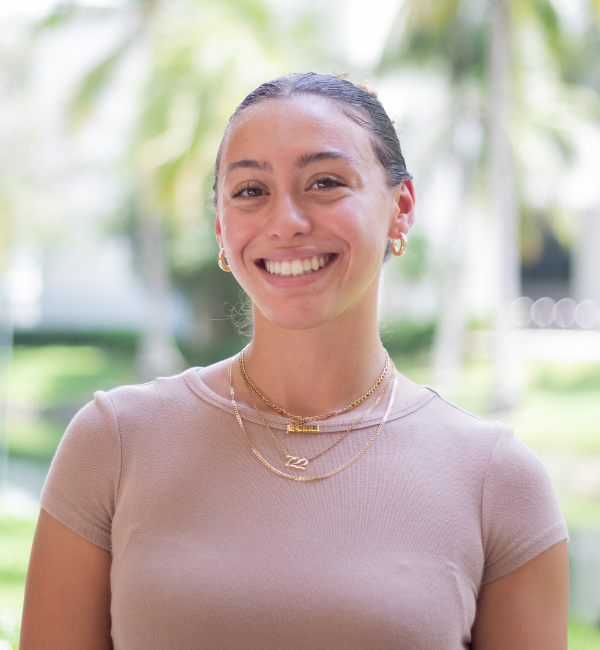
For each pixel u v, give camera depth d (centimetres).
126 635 144
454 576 144
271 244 149
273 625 138
